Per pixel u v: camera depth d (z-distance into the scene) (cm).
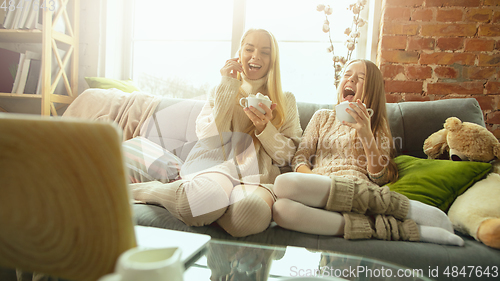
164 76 239
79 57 222
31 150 32
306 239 85
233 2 223
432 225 89
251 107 115
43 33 188
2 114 33
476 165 105
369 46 197
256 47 132
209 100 134
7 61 194
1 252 38
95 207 34
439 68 174
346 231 85
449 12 172
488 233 82
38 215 35
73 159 32
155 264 25
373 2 189
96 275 36
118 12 235
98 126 31
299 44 218
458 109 139
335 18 212
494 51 169
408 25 176
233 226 85
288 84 219
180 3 237
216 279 46
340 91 138
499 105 168
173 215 93
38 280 38
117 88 200
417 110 144
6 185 34
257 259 54
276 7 220
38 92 193
